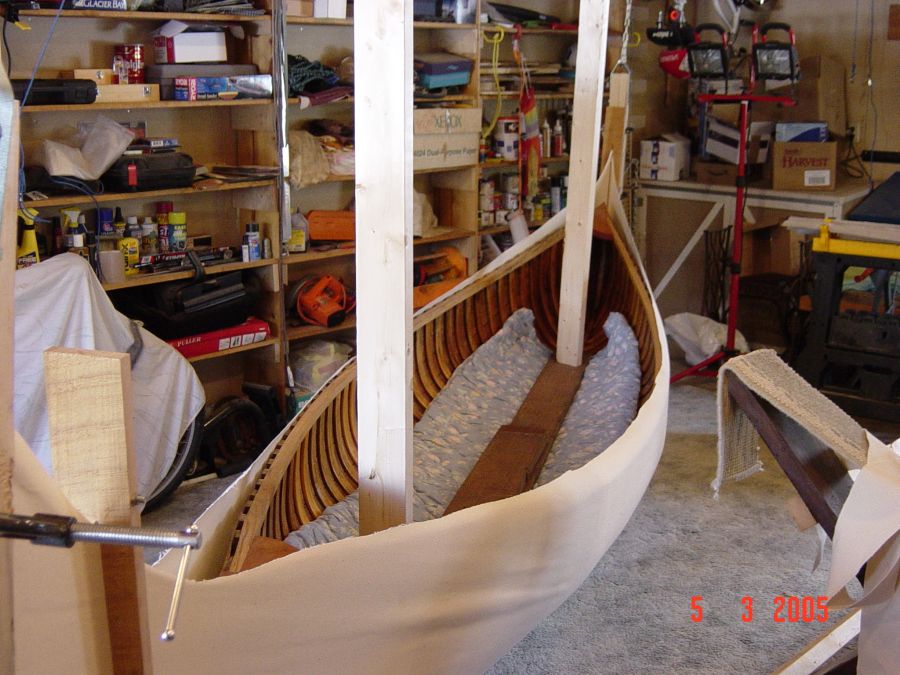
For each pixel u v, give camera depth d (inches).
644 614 112.8
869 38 218.5
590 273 165.9
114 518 41.9
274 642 60.2
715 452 160.1
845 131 224.8
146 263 146.9
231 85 147.4
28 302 117.9
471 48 186.4
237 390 173.0
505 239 208.1
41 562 40.0
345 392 111.3
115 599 43.6
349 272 192.5
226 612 56.4
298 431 93.4
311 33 175.6
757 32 184.4
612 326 147.3
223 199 164.4
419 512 100.7
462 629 72.4
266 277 161.5
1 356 36.2
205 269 150.8
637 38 218.8
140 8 139.4
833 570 68.8
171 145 147.6
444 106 186.5
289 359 172.4
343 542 63.1
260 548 75.7
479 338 149.6
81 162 136.0
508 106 213.8
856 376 184.1
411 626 68.5
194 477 148.6
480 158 198.1
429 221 191.6
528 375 142.2
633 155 238.2
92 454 41.4
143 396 131.7
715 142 218.8
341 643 64.6
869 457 72.3
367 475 77.9
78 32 143.3
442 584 69.5
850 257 170.4
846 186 214.5
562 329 145.6
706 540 130.5
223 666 57.4
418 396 130.6
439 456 114.6
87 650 43.1
